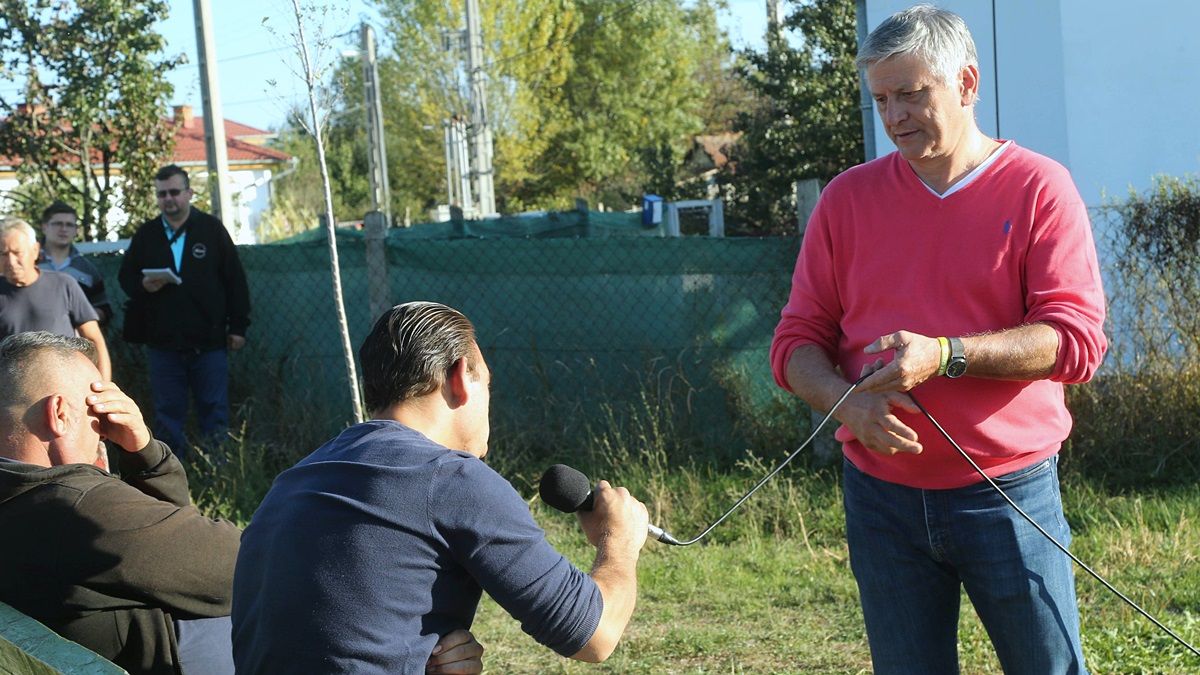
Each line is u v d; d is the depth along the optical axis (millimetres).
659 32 45438
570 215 16422
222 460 7797
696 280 7562
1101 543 5730
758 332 7516
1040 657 2865
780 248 7406
